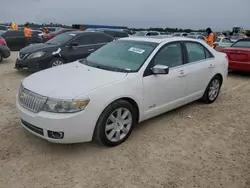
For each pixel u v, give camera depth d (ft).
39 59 25.99
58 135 10.49
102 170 10.35
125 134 12.51
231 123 15.51
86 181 9.66
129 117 12.44
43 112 10.51
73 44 27.94
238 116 16.67
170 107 14.98
